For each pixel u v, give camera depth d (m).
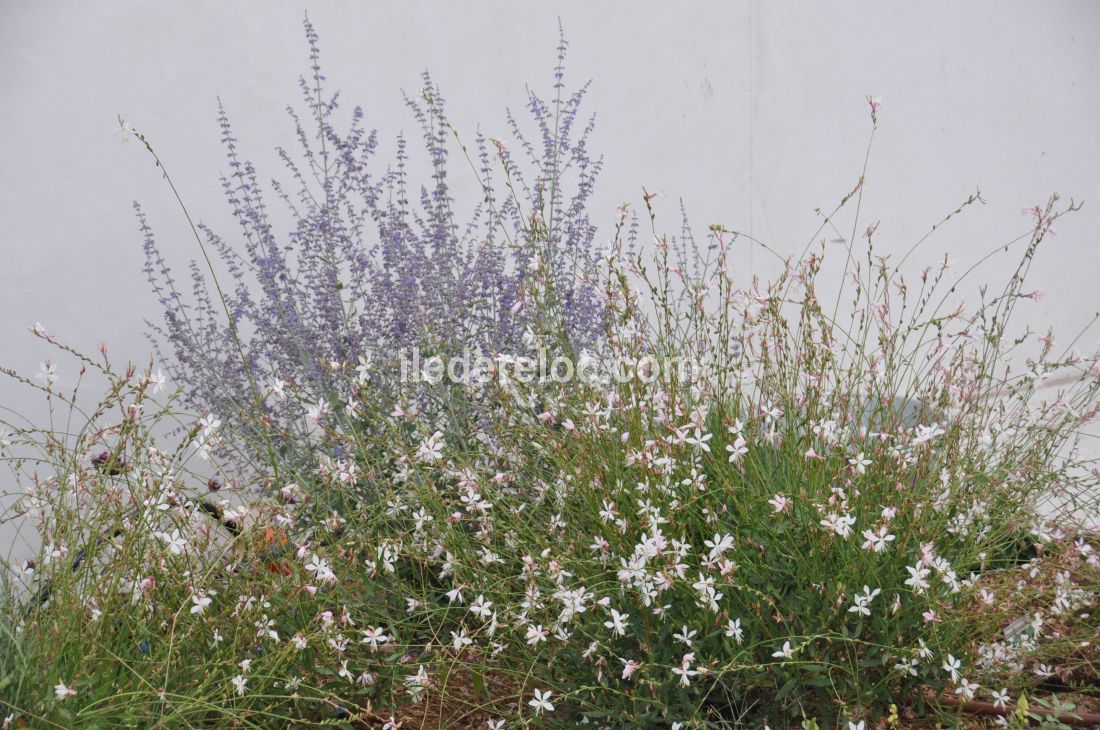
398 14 4.93
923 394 3.24
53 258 4.20
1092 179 7.59
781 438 3.12
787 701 2.68
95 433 2.84
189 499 2.95
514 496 3.28
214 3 4.51
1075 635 2.84
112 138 4.32
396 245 4.11
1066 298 7.29
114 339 4.32
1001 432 3.33
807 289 3.14
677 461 2.83
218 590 2.92
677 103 5.64
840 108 6.20
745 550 2.81
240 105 4.61
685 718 2.57
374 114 4.92
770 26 5.86
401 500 3.22
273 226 4.71
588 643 2.77
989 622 2.68
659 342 3.34
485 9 5.13
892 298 6.35
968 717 2.81
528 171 5.28
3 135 4.10
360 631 2.75
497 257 4.07
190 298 4.52
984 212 6.87
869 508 2.85
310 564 2.76
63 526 2.77
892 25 6.39
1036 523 3.10
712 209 5.78
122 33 4.32
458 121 5.10
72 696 2.38
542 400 3.35
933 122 6.62
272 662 2.70
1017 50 7.04
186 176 4.50
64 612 2.59
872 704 2.76
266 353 4.13
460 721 2.87
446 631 3.12
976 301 6.75
